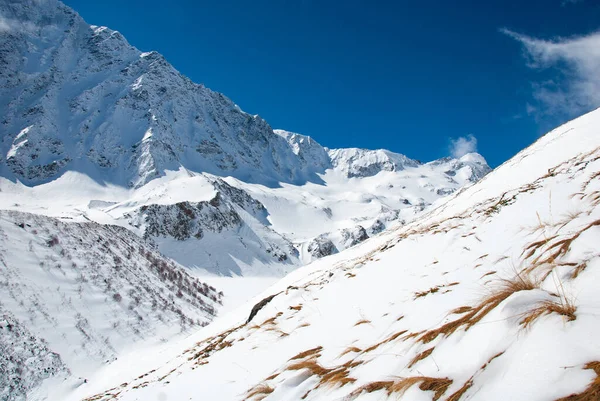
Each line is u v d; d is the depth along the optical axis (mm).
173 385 7668
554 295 2844
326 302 8969
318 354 5340
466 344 2900
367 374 3592
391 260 10602
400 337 4145
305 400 3846
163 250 132250
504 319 2734
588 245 3721
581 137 23828
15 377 33500
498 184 25906
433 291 5645
